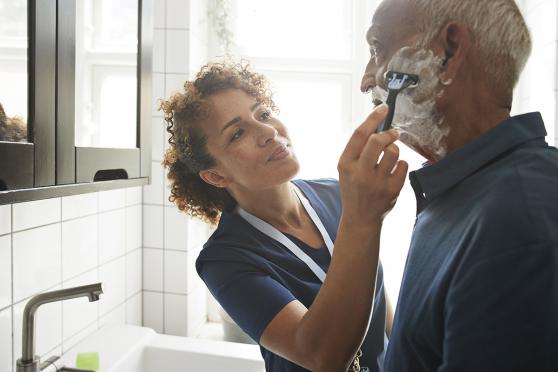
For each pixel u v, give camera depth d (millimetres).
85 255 1214
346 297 510
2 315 914
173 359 1238
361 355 746
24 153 612
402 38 461
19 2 605
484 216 381
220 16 1688
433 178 466
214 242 781
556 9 1298
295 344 582
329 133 1781
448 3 439
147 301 1571
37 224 1018
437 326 405
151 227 1549
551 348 331
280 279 725
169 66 1483
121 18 881
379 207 484
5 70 588
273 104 880
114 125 874
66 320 1140
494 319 350
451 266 396
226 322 1433
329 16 1792
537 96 1442
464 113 456
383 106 464
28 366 844
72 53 719
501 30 430
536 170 394
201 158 805
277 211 823
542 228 348
